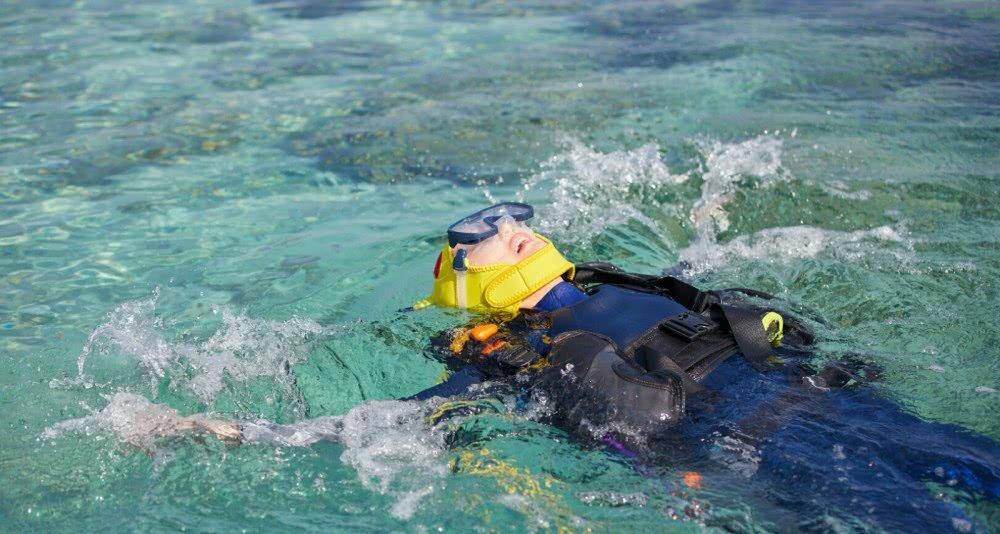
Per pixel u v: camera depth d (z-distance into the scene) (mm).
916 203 4555
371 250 4320
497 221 3309
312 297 3867
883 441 2475
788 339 3117
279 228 4637
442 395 2912
